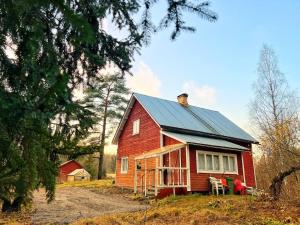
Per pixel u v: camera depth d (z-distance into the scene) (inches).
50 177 129.5
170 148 647.8
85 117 130.4
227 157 768.3
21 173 113.4
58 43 146.7
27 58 113.3
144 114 838.5
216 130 836.0
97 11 147.3
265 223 301.1
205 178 695.7
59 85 87.4
